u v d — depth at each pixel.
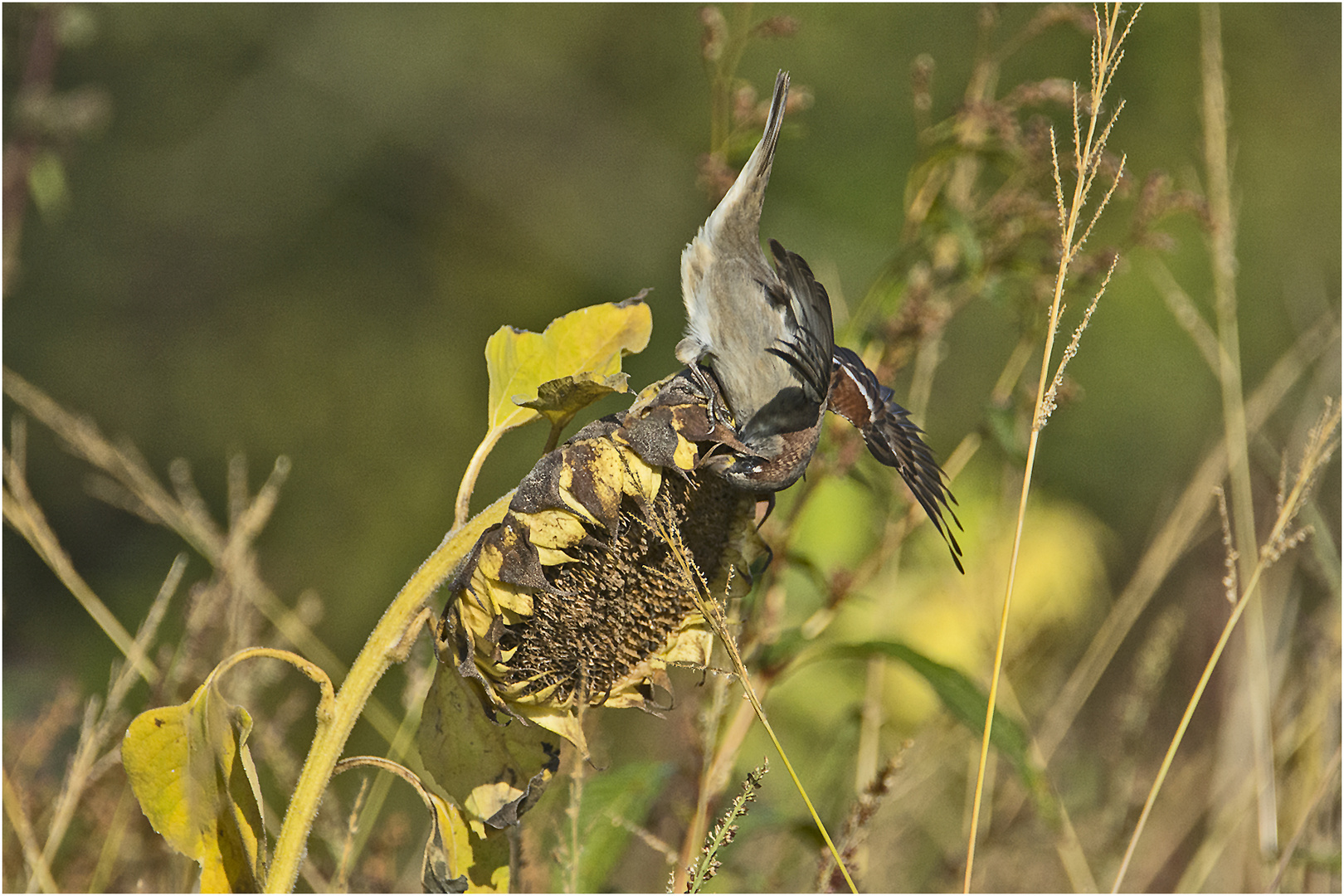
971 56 17.53
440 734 4.44
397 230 19.77
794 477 4.46
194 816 4.08
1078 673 7.59
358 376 18.92
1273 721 7.26
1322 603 7.48
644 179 20.02
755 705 4.30
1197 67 17.44
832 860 5.47
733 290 5.49
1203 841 7.55
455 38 20.06
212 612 6.83
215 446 18.27
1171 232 15.98
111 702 6.24
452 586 4.18
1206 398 15.70
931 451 5.90
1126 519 14.98
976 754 7.30
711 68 7.26
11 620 14.49
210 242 19.03
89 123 9.19
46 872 5.88
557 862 5.47
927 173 7.14
